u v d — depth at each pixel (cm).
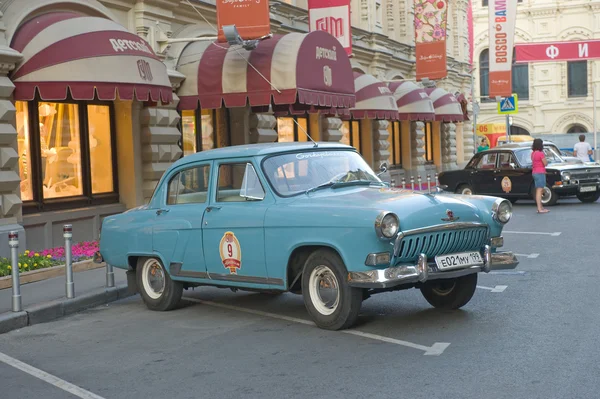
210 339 768
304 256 788
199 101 1562
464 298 833
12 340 812
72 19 1221
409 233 716
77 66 1168
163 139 1560
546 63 5619
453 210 761
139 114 1520
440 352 668
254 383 610
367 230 704
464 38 3991
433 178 3378
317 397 566
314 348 705
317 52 1562
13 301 886
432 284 852
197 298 1009
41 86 1162
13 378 664
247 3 1465
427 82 2664
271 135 1956
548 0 5606
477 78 5828
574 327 739
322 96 1579
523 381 577
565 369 602
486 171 2197
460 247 769
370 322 799
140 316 909
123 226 957
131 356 718
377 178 870
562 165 2119
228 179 848
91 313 947
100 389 619
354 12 2659
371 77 2261
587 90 5562
